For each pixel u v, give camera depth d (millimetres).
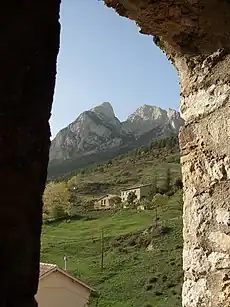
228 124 2617
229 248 2488
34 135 1333
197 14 2545
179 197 32750
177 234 21734
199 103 2869
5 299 1175
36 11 1356
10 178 1233
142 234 23516
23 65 1303
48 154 1409
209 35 2693
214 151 2705
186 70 3014
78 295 10422
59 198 32125
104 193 44438
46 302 9641
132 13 2723
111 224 28750
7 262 1194
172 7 2537
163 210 29328
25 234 1268
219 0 2402
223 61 2725
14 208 1236
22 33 1304
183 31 2760
